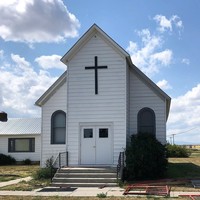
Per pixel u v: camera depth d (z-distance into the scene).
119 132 25.12
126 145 25.00
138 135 25.23
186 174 26.16
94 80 25.64
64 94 27.36
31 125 43.28
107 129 25.38
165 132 26.36
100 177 22.92
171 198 17.19
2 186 22.11
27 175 28.23
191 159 45.19
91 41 25.91
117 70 25.47
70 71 26.00
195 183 21.67
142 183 22.17
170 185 21.53
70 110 25.77
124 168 23.86
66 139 25.70
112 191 19.89
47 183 22.94
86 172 23.47
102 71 25.62
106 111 25.38
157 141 24.67
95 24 25.45
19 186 22.03
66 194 19.06
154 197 17.50
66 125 25.80
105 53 25.69
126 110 25.28
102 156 25.25
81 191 20.12
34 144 41.78
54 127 27.30
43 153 27.14
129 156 23.58
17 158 41.81
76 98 25.75
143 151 23.52
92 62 25.78
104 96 25.47
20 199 17.53
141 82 26.94
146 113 26.78
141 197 17.61
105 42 25.73
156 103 26.67
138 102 26.84
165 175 24.91
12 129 42.69
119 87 25.36
